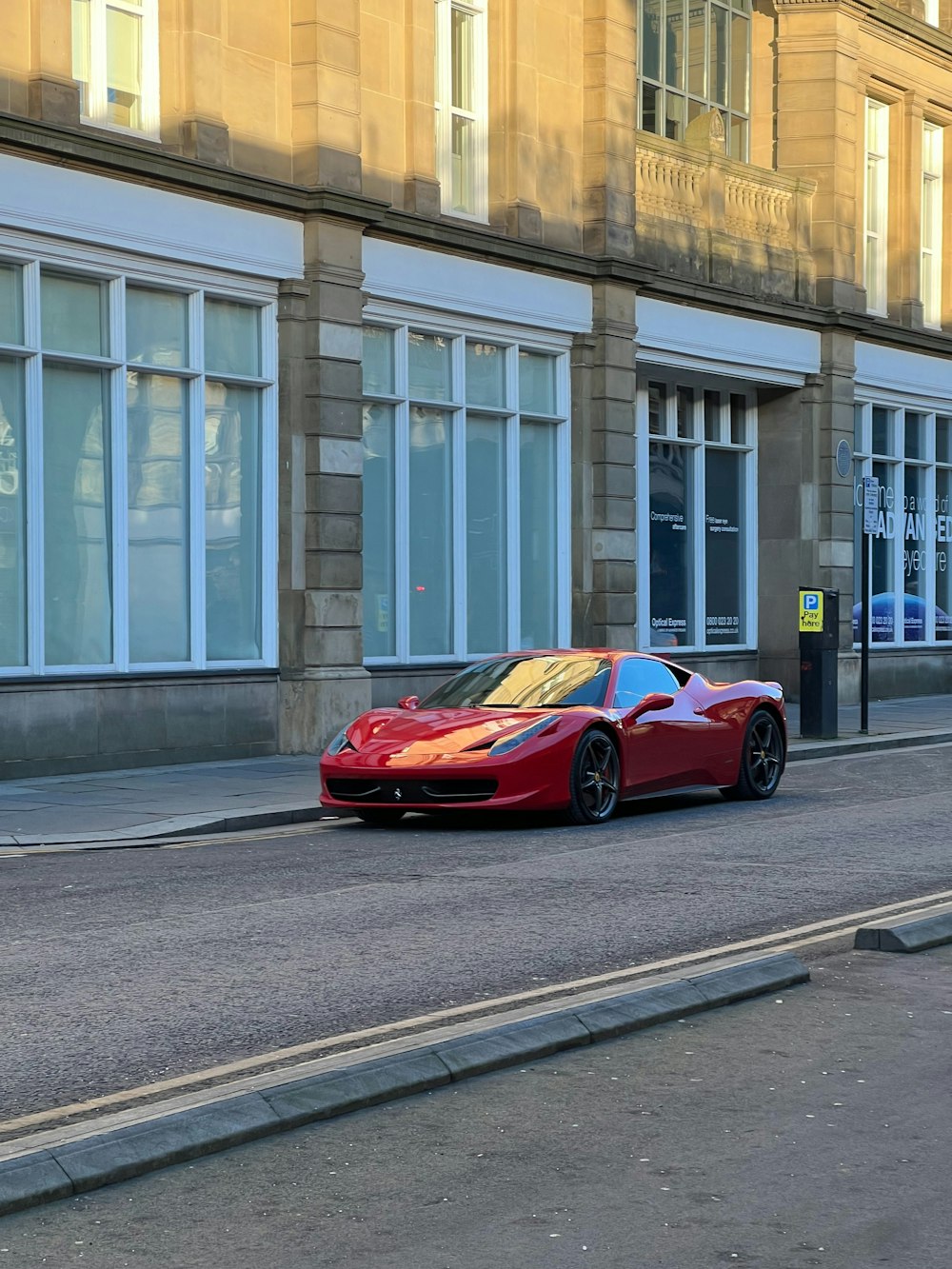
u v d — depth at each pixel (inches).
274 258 715.4
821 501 1075.3
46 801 564.1
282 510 727.7
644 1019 256.1
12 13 614.5
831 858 435.5
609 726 515.8
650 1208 179.3
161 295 682.2
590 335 884.0
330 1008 266.5
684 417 1031.0
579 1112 212.5
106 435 658.8
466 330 820.0
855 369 1096.2
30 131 605.3
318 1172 190.2
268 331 722.8
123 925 339.3
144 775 643.5
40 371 627.2
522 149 841.5
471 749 491.8
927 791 607.5
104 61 660.7
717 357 980.6
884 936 315.9
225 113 699.4
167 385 685.3
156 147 675.4
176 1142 194.1
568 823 512.4
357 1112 212.4
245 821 520.1
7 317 620.7
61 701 636.7
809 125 1078.4
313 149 725.9
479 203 834.2
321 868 420.5
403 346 788.0
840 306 1078.4
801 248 1067.3
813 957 310.0
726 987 274.4
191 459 691.4
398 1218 176.6
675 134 1017.5
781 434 1078.4
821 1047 244.8
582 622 887.7
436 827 510.3
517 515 855.1
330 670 728.3
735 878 401.1
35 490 627.5
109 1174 186.1
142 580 676.7
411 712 527.5
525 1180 187.6
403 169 784.9
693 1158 195.3
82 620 651.5
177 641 691.4
